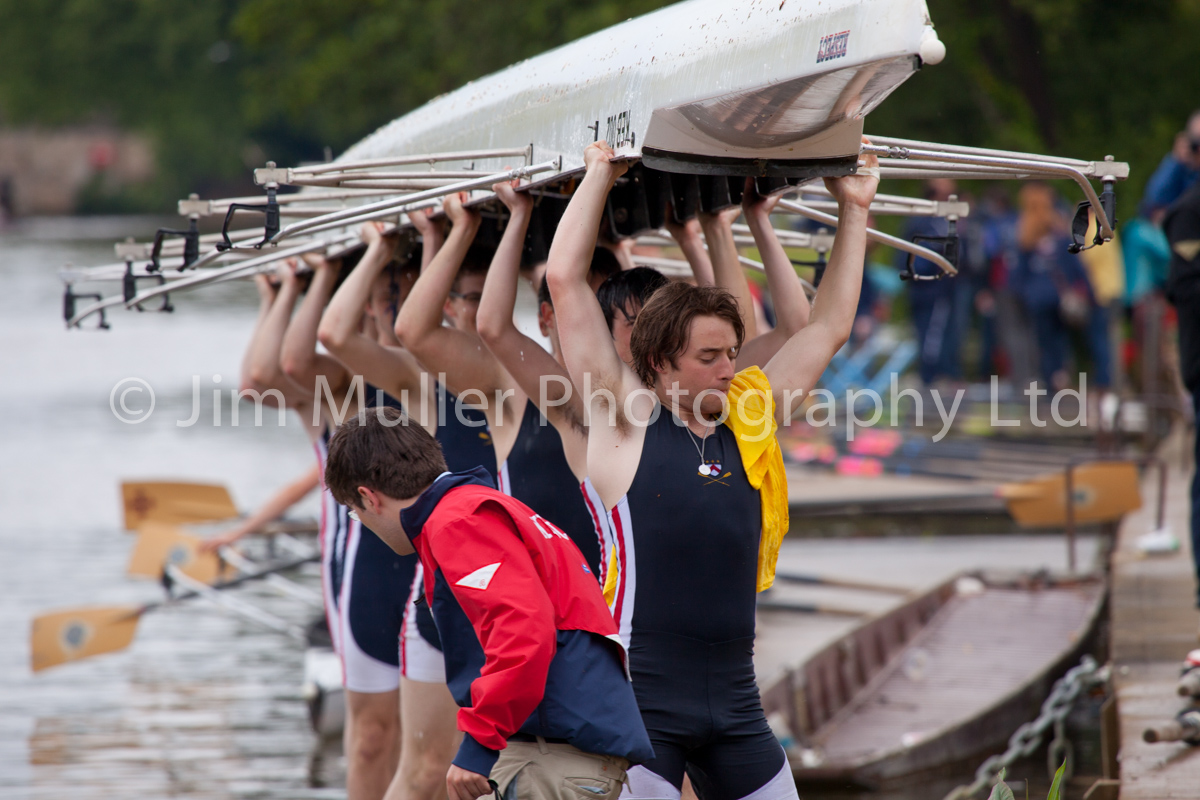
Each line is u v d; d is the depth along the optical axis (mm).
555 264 12547
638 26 13820
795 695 22906
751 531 12398
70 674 29578
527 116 15148
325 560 19594
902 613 28266
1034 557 37625
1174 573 28062
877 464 46219
